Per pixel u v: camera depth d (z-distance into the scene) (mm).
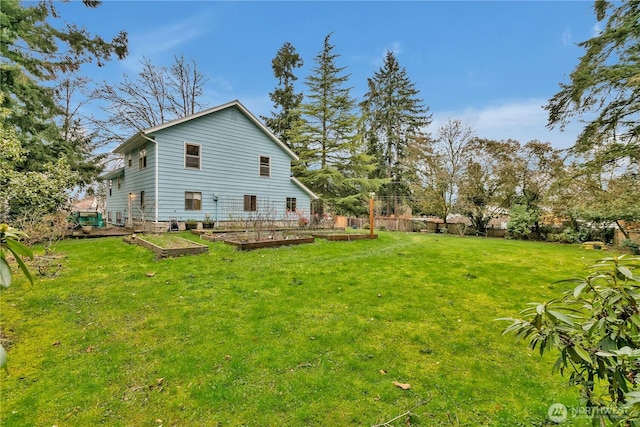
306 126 22453
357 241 10742
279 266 6516
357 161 22844
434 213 19000
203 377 2738
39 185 7004
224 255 7336
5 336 3396
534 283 5746
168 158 12297
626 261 1400
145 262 6535
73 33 10664
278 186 15766
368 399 2469
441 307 4449
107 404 2396
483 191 16719
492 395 2527
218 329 3654
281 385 2633
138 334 3512
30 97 10383
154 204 12023
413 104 26250
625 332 1311
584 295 1814
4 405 2348
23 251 980
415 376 2783
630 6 9820
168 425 2203
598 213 11297
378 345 3338
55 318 3865
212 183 13484
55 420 2225
